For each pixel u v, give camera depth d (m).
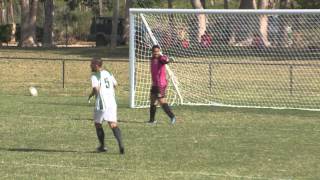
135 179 34.72
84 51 170.50
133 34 70.44
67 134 50.50
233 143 46.62
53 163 39.16
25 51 171.50
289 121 59.12
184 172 36.62
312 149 44.25
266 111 67.38
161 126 55.38
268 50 100.00
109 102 42.09
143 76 87.94
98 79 41.84
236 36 98.12
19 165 38.47
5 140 47.78
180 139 48.38
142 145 45.69
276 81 95.38
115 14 184.75
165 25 84.50
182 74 90.31
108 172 36.59
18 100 76.31
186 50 91.19
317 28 95.00
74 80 103.31
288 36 97.94
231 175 35.81
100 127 42.53
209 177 35.25
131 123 57.09
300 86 91.75
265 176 35.62
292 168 37.84
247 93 85.12
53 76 108.69
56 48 190.25
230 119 60.28
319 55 97.81
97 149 43.22
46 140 47.78
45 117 60.50
